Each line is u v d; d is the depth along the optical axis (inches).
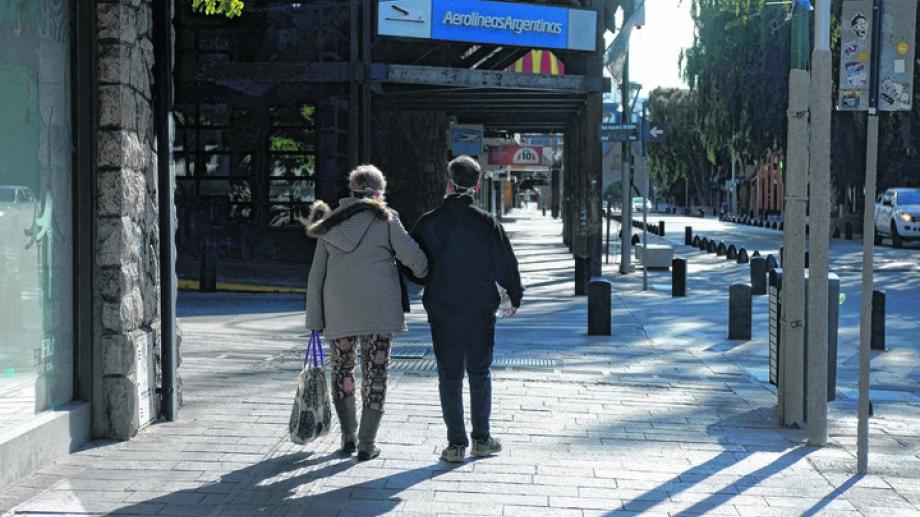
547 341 460.8
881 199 1405.0
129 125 237.1
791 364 273.0
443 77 760.3
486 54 881.5
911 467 228.5
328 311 224.1
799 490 207.9
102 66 231.8
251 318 553.9
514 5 757.3
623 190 925.2
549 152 1902.1
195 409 281.4
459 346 225.0
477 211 227.0
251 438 246.2
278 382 329.4
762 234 1935.3
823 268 247.9
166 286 261.3
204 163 920.3
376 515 186.7
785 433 266.7
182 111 912.9
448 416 226.8
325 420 229.9
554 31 775.7
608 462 230.1
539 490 205.0
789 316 272.5
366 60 744.3
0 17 197.6
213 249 923.4
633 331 500.1
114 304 236.1
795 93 266.1
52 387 225.1
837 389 352.5
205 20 888.9
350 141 749.3
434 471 218.7
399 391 316.8
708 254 1231.5
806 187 270.1
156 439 242.5
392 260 225.3
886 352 444.1
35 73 213.5
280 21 886.4
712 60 1476.4
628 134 819.4
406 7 724.7
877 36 218.5
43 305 219.3
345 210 222.2
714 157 1603.1
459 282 223.8
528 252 1254.9
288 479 210.2
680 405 303.3
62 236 228.2
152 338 257.0
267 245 919.7
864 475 221.0
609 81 825.5
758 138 1462.8
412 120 1095.0
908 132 1376.7
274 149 917.2
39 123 215.3
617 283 812.6
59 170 225.8
